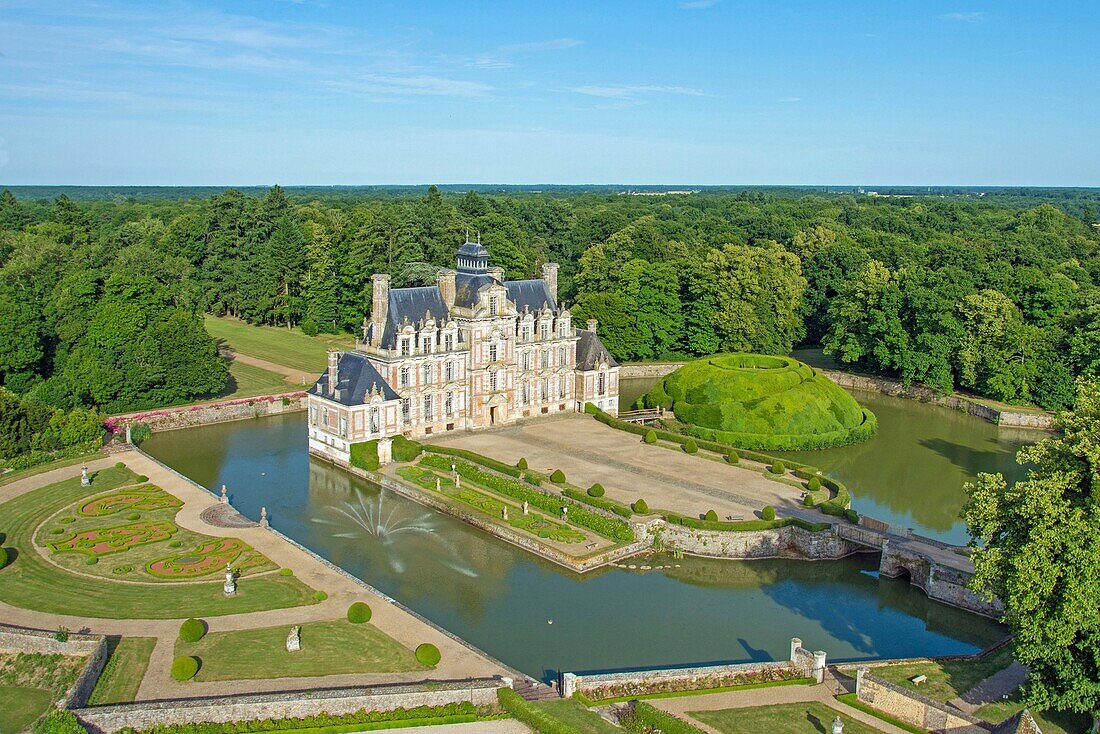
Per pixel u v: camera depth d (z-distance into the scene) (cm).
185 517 9675
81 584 7912
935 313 16812
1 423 11288
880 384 18038
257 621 7325
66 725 5409
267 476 11738
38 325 14225
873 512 11006
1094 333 15350
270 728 5872
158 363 14375
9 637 6712
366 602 7794
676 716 6106
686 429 13788
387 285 12550
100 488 10512
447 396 13175
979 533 6334
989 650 7162
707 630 7919
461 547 9494
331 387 12175
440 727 5994
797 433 13700
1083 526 5503
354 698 6062
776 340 19375
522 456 12169
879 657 7556
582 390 14738
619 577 8975
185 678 6353
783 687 6650
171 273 19750
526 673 7025
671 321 19400
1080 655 5622
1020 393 16112
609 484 11044
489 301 13275
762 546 9562
